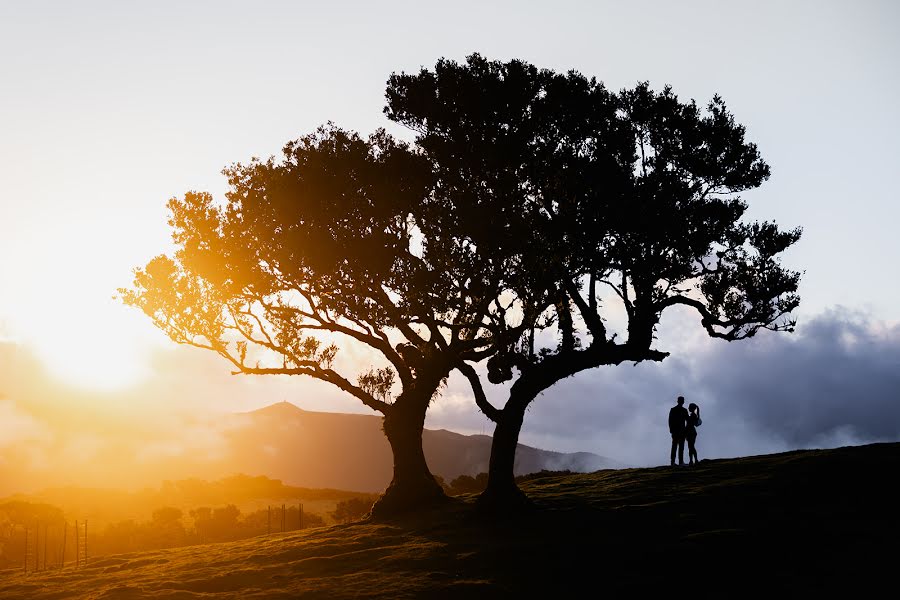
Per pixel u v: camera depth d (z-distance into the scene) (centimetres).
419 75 3106
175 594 2192
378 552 2580
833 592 1697
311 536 3262
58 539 5741
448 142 2966
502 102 2894
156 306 3772
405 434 3716
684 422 3759
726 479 3127
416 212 3222
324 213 3309
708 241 2833
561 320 3086
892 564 1833
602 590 1877
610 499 3067
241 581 2347
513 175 2888
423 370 3738
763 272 2945
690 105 2961
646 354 2942
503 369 3472
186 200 3759
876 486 2633
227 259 3578
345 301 3472
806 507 2478
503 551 2341
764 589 1769
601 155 2794
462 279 2969
